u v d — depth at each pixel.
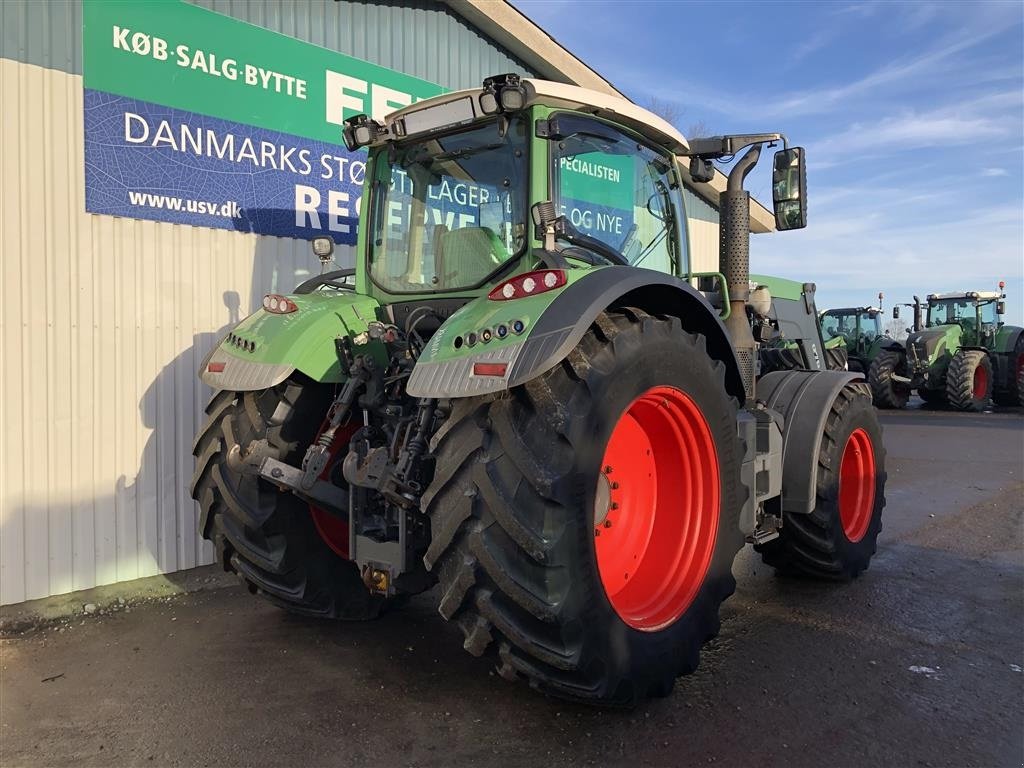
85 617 3.90
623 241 3.48
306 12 5.25
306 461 2.97
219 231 4.84
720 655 3.38
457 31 6.31
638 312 2.83
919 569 4.71
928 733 2.71
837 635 3.62
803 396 4.22
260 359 3.18
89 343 4.28
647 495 3.19
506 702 2.93
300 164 5.24
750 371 3.89
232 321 4.90
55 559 4.17
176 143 4.61
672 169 3.85
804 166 3.74
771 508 4.13
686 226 3.97
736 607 4.03
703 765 2.50
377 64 5.70
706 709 2.88
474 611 2.50
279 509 3.29
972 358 14.73
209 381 3.30
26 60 4.02
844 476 4.65
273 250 5.12
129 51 4.39
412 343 3.16
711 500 3.09
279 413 3.21
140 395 4.48
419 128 3.32
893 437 10.96
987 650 3.45
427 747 2.60
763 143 3.89
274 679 3.14
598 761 2.52
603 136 3.31
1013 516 6.08
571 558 2.40
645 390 2.72
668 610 2.94
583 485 2.44
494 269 3.16
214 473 3.33
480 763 2.51
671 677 2.83
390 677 3.16
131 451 4.45
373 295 3.64
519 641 2.41
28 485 4.07
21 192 4.02
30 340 4.06
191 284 4.70
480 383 2.40
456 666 3.27
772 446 3.87
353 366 3.10
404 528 2.77
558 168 3.11
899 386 15.66
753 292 4.18
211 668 3.26
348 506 3.10
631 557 3.10
